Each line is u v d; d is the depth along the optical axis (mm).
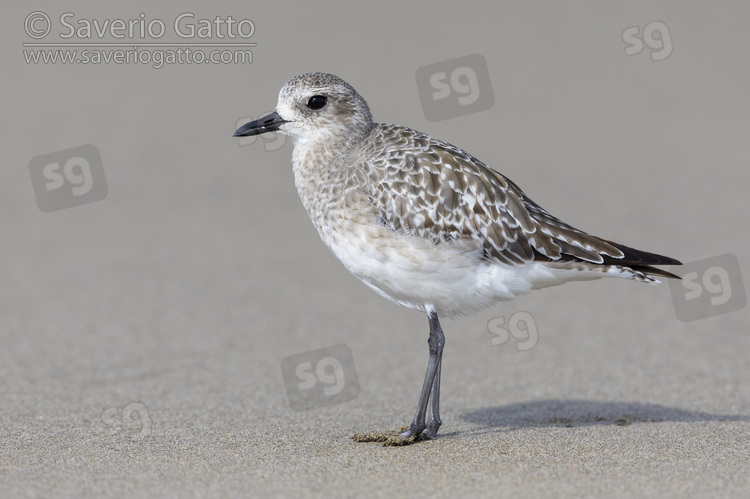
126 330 12984
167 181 19141
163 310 13766
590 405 10500
